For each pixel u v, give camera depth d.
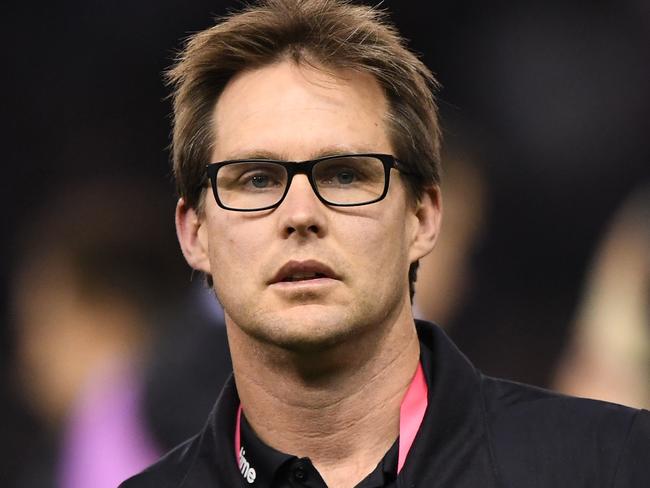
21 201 17.69
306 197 9.16
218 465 9.88
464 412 9.57
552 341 17.22
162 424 16.73
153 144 17.81
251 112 9.56
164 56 17.84
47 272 17.55
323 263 9.08
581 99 17.48
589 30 17.53
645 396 16.89
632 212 17.23
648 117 17.39
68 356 17.28
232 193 9.49
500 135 17.53
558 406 9.62
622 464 9.07
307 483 9.43
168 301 17.42
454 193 17.45
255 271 9.23
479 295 17.33
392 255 9.41
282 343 9.13
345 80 9.65
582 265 17.28
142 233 17.64
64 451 16.98
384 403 9.56
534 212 17.41
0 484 16.95
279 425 9.61
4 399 17.22
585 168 17.42
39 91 17.86
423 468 9.25
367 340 9.41
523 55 17.59
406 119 9.87
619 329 17.03
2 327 17.41
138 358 17.16
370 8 10.25
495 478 9.18
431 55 17.67
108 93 17.88
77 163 17.77
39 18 17.91
